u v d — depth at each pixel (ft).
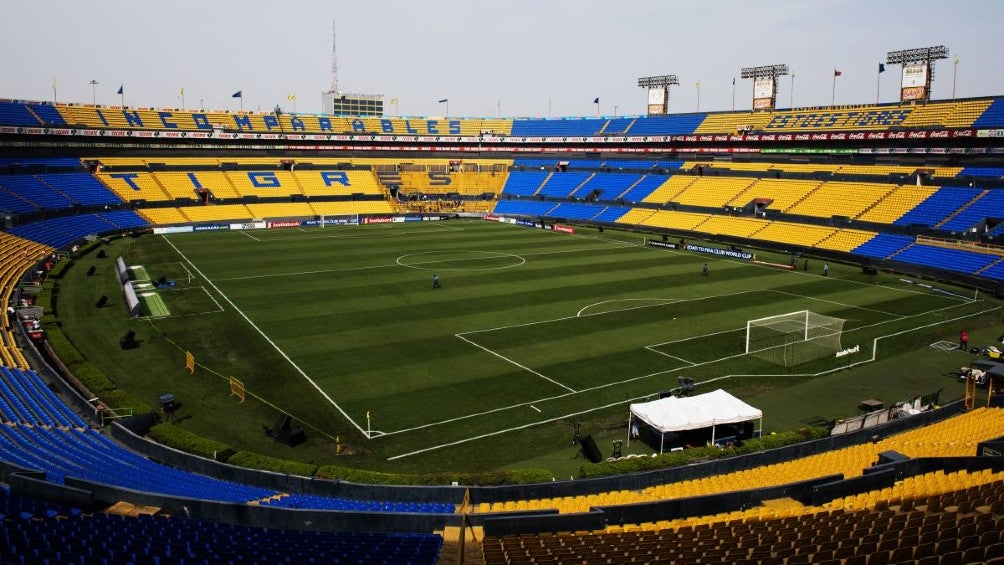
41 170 334.85
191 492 78.84
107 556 54.44
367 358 144.25
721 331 166.30
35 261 227.61
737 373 138.41
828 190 323.37
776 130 368.07
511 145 472.85
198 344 153.07
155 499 72.13
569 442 107.45
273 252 276.41
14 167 323.16
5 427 94.48
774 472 87.76
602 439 108.88
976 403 122.01
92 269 224.33
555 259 265.95
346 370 137.18
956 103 311.88
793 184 340.18
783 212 319.88
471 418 115.55
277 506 76.48
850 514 62.18
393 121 479.00
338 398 123.24
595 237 332.39
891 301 201.46
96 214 320.91
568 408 120.16
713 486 82.74
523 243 308.60
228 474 93.50
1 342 138.41
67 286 207.00
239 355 145.89
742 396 127.13
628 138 430.20
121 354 146.00
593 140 446.60
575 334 162.09
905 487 72.84
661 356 147.33
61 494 69.77
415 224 384.47
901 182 306.14
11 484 71.67
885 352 152.97
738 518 67.72
